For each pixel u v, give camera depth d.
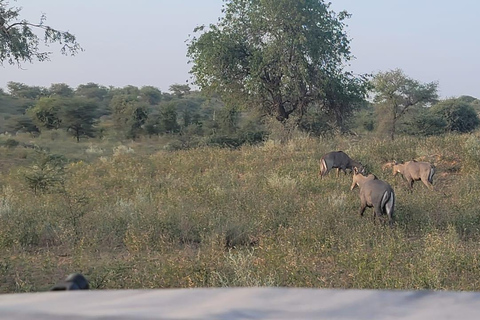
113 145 41.88
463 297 1.37
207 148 25.31
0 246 9.67
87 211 12.48
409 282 7.25
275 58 29.80
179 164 20.61
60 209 12.32
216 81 31.45
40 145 38.12
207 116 57.38
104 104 77.88
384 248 8.89
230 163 20.36
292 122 28.64
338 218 11.25
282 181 15.63
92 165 22.22
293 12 29.30
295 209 12.27
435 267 7.77
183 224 10.82
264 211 11.84
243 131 36.06
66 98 51.56
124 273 7.88
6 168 24.73
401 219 11.32
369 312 1.24
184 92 95.50
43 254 9.46
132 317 1.19
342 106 31.50
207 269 7.80
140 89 86.31
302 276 7.52
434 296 1.39
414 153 19.53
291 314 1.22
